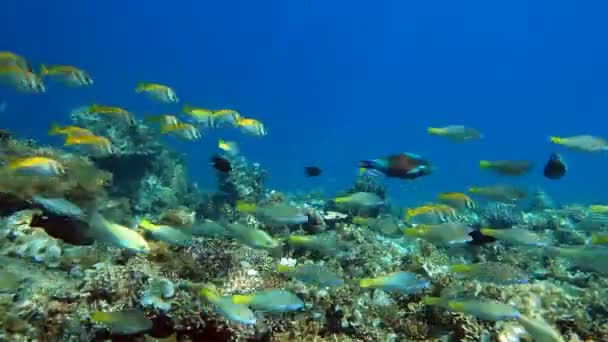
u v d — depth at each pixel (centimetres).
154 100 1184
